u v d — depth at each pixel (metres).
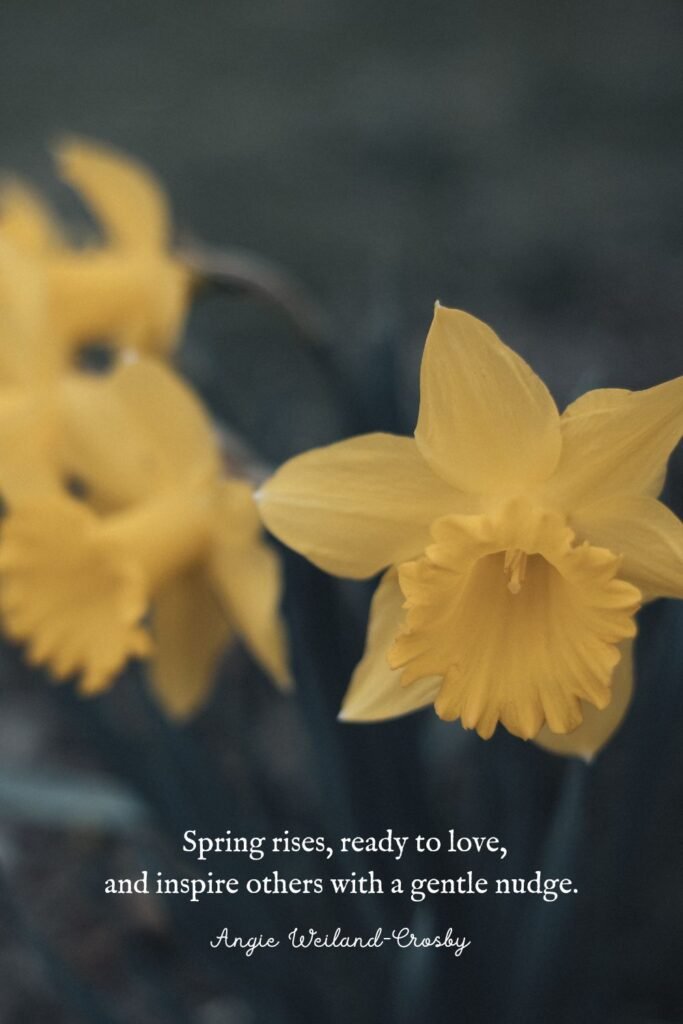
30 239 0.63
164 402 0.55
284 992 0.58
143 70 2.02
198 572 0.57
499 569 0.48
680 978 0.64
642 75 1.78
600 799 0.59
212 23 2.22
